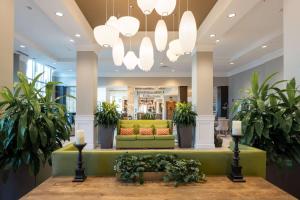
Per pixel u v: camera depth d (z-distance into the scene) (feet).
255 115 9.06
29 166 7.97
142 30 19.84
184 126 22.35
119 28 11.35
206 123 21.75
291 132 8.40
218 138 23.24
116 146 21.98
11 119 7.64
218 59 29.81
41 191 5.92
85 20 17.87
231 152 7.47
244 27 18.45
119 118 23.71
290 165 8.21
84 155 7.32
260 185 6.39
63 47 25.31
